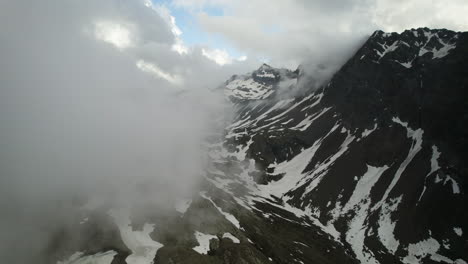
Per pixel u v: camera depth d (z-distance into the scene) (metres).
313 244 114.00
